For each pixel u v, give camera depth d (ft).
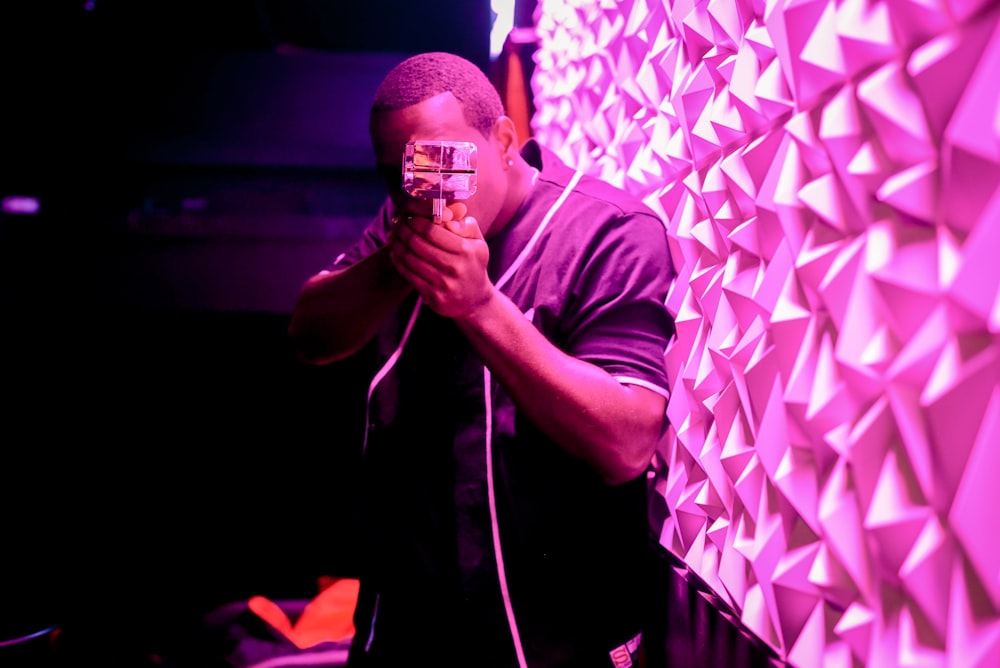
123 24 13.71
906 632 1.83
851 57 1.99
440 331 3.64
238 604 7.36
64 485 10.12
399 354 3.76
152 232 10.65
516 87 7.11
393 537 3.71
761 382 2.55
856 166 1.96
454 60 3.50
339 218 10.89
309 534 10.24
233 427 10.44
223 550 10.14
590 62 5.07
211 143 14.76
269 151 14.94
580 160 5.46
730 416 2.92
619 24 4.47
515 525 3.39
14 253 10.44
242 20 13.76
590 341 3.31
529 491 3.39
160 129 14.62
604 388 3.03
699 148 3.21
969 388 1.62
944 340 1.71
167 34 14.06
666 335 3.38
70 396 10.37
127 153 14.96
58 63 13.94
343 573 10.14
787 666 2.49
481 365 3.48
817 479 2.25
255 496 10.29
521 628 3.37
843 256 2.07
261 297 10.72
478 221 3.40
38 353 10.41
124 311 10.64
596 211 3.51
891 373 1.82
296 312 4.17
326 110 14.70
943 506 1.75
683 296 3.43
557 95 5.86
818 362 2.18
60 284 10.53
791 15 2.21
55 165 14.75
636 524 3.59
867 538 2.02
